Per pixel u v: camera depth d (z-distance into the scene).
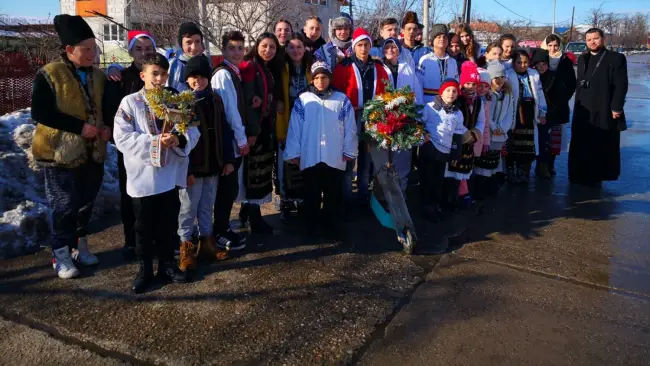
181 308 3.48
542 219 5.55
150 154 3.46
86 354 2.97
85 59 3.81
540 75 7.07
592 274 4.15
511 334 3.23
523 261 4.40
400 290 3.82
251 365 2.86
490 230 5.19
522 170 7.11
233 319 3.34
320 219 5.09
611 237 5.00
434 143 5.17
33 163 5.14
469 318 3.42
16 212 4.55
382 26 5.77
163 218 3.80
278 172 5.35
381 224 5.31
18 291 3.71
